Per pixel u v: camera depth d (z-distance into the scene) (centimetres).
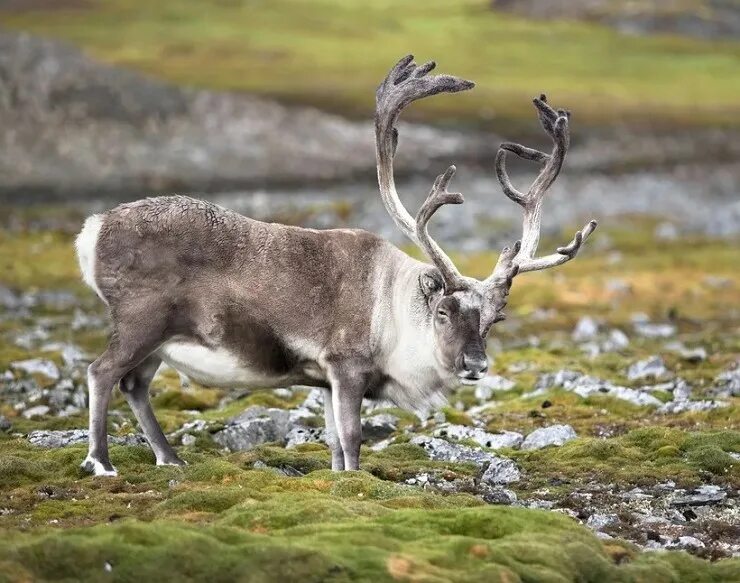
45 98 17038
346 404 3162
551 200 14150
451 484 3222
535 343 6438
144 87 18400
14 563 2133
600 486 3256
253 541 2316
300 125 19100
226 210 3209
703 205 14488
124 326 3084
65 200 13212
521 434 3972
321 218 11850
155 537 2264
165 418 4200
